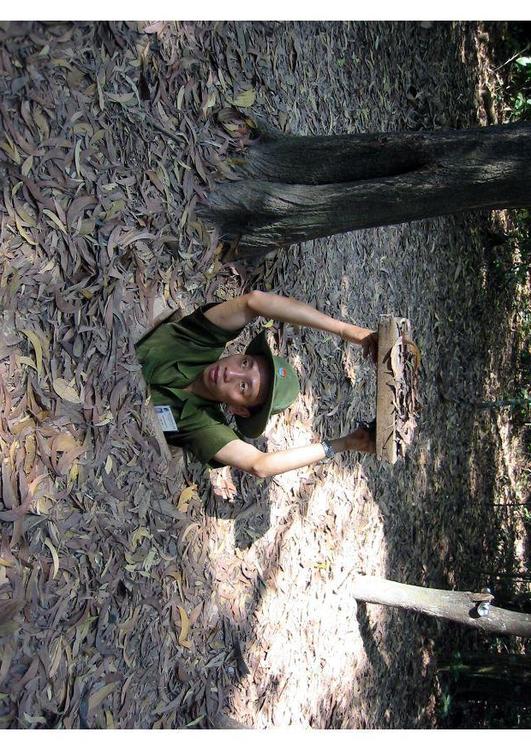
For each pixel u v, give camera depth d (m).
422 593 4.88
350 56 4.98
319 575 4.46
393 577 5.61
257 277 3.82
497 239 7.90
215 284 3.51
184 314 3.27
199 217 3.41
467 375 7.36
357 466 5.00
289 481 4.15
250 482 3.76
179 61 3.27
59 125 2.68
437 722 6.46
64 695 2.56
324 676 4.50
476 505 7.62
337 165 3.65
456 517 7.07
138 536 2.93
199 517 3.33
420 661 6.23
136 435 2.92
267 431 3.91
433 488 6.54
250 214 3.52
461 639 7.19
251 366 2.94
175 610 3.15
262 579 3.84
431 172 3.49
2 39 2.49
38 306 2.56
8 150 2.49
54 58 2.67
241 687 3.61
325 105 4.54
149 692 2.98
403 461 5.86
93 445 2.73
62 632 2.57
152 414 2.99
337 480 4.72
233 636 3.55
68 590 2.60
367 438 2.85
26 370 2.48
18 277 2.49
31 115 2.58
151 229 3.10
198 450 3.02
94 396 2.74
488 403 7.71
